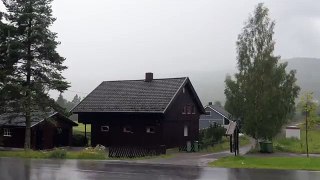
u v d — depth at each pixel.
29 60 36.09
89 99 46.72
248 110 40.75
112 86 48.19
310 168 23.97
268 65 41.34
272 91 40.53
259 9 43.31
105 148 42.12
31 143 43.56
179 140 43.91
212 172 22.20
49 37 36.94
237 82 43.44
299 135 59.75
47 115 37.66
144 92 44.50
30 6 35.81
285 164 25.72
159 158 32.75
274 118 40.44
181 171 22.64
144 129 41.88
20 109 35.44
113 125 43.88
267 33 42.81
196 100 47.56
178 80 44.94
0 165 24.61
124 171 22.33
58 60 37.44
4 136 45.25
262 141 40.34
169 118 42.12
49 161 27.50
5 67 36.25
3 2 36.28
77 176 20.11
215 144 46.84
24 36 36.19
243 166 25.28
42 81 37.06
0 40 36.31
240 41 43.53
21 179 18.94
